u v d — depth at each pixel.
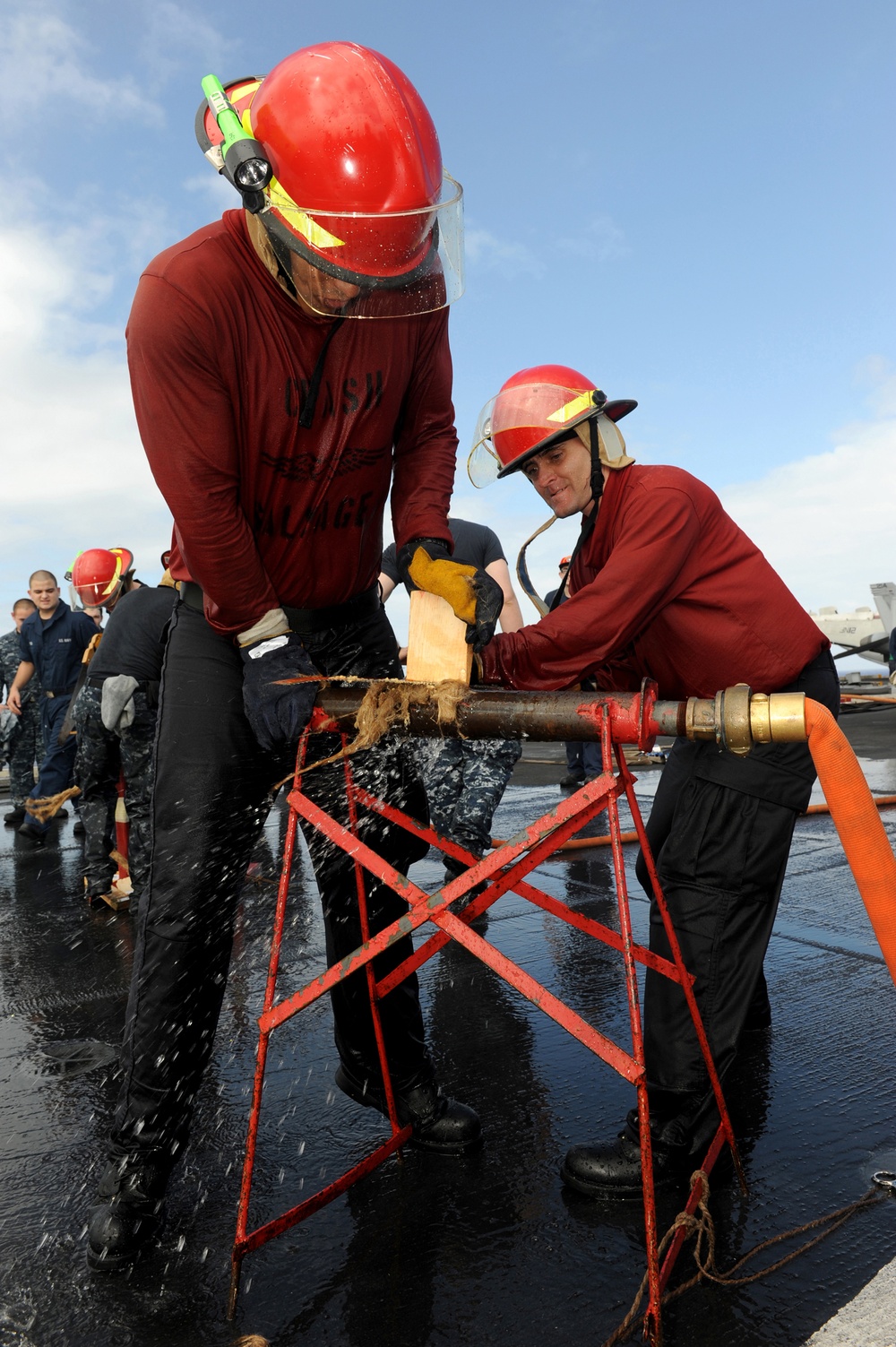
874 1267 1.53
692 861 1.93
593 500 2.08
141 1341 1.45
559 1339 1.40
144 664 4.02
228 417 1.59
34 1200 1.94
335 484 1.77
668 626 2.01
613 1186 1.79
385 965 2.02
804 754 1.92
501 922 3.86
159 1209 1.71
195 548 1.59
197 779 1.74
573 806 1.41
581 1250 1.63
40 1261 1.70
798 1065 2.37
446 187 1.65
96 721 4.24
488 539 4.44
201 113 1.60
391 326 1.72
